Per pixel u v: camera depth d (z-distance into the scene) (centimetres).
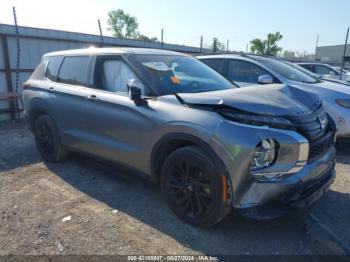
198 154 289
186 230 307
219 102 283
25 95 524
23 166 487
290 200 275
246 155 262
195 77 389
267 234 301
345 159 524
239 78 644
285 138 267
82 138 418
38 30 913
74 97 426
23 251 275
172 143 319
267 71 609
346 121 538
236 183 270
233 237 296
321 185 302
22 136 685
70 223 320
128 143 359
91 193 390
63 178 438
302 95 338
